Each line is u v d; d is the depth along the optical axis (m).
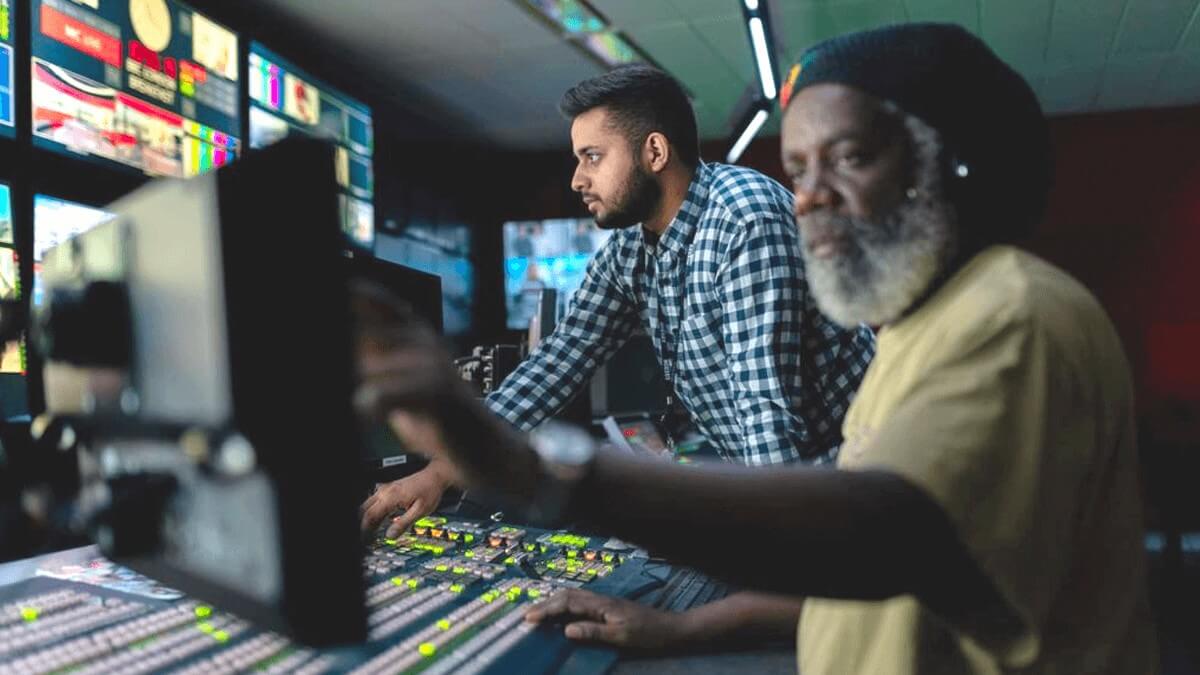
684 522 0.52
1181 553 3.68
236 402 0.50
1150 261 6.41
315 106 4.86
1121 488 0.63
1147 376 6.26
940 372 0.57
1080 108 6.46
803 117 0.66
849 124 0.63
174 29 3.81
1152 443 3.79
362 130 5.34
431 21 5.01
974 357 0.56
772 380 1.32
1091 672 0.60
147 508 0.59
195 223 0.52
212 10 4.63
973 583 0.54
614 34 5.20
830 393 1.47
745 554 0.53
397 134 7.01
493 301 7.95
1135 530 0.64
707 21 5.01
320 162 0.46
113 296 0.60
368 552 1.20
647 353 3.31
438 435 0.49
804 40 5.17
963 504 0.52
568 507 0.52
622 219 1.59
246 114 4.26
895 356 0.66
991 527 0.53
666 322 1.68
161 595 0.93
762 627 0.91
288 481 0.49
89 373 0.64
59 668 0.73
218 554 0.54
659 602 1.05
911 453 0.53
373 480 1.54
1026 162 0.66
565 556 1.22
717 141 7.41
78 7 3.29
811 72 0.66
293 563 0.49
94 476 0.65
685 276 1.58
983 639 0.56
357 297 0.49
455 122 6.94
